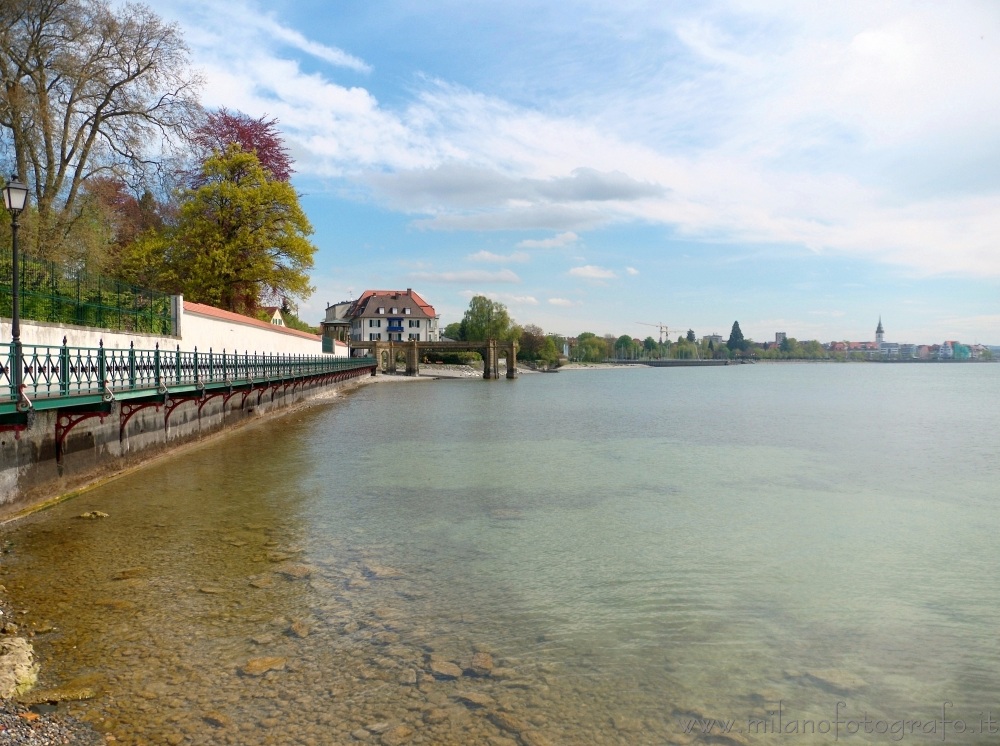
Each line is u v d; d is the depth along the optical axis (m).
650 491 19.03
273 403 39.09
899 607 10.21
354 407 49.94
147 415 21.00
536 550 12.80
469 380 111.38
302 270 48.91
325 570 11.06
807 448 29.34
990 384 103.00
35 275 20.56
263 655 7.84
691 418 43.78
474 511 15.95
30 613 8.83
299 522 14.26
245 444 26.64
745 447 29.47
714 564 12.19
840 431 36.41
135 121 33.97
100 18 30.70
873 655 8.55
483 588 10.53
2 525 13.02
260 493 17.12
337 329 116.19
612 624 9.27
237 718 6.47
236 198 44.59
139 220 45.91
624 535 14.10
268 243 46.62
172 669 7.40
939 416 46.28
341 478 19.77
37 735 5.92
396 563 11.64
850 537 14.29
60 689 6.86
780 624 9.47
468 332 152.50
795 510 16.89
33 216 27.61
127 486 17.48
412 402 56.62
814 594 10.70
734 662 8.23
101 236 33.50
